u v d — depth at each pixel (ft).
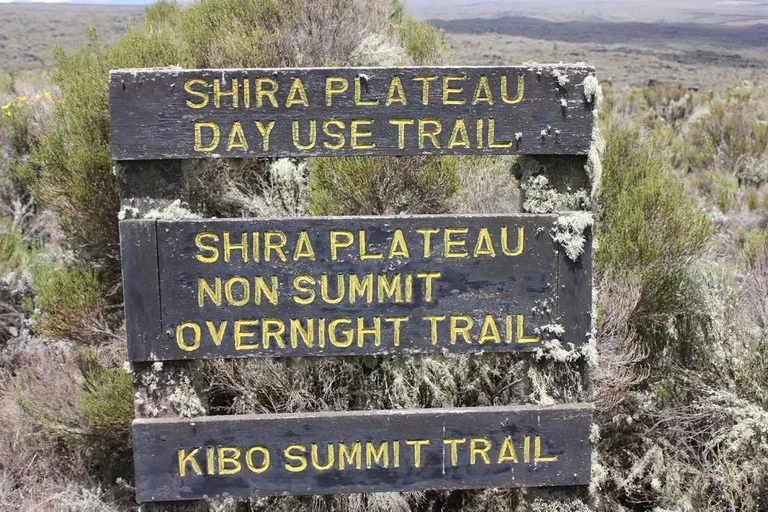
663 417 11.91
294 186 14.06
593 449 8.26
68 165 14.23
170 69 7.54
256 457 7.89
